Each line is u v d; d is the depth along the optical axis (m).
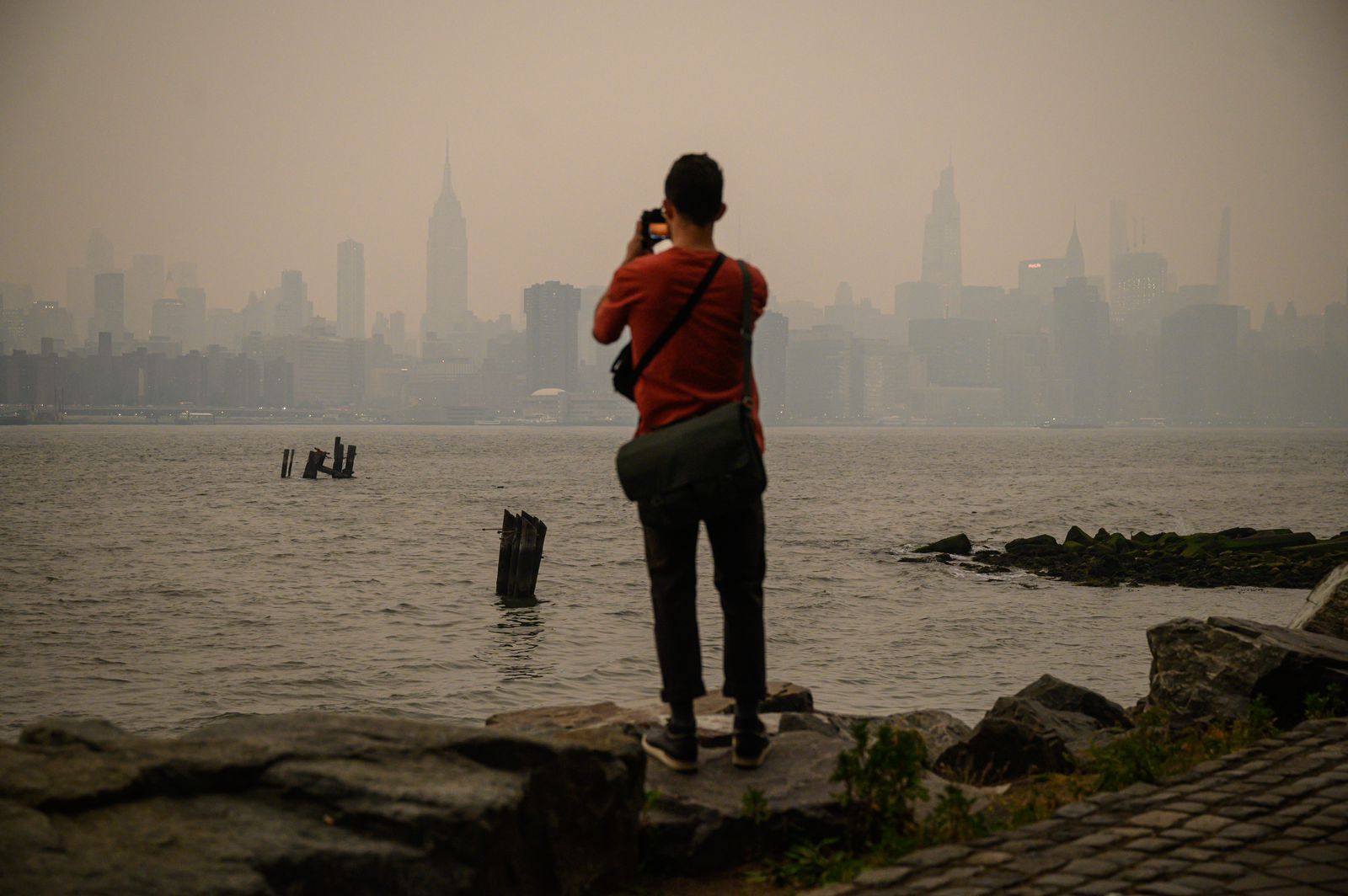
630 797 3.84
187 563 29.52
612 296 3.98
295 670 16.36
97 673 16.05
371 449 152.88
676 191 4.08
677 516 3.84
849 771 4.24
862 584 27.59
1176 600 25.94
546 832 3.47
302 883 2.79
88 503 52.03
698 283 3.92
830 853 4.15
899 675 16.47
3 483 67.06
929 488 72.00
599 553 33.12
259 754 3.24
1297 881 3.55
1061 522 47.91
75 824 2.80
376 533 38.47
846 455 140.25
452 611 22.20
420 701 14.73
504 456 126.31
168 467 91.44
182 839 2.79
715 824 4.01
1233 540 34.59
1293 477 89.44
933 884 3.57
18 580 25.70
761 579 4.30
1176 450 169.62
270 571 27.98
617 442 197.50
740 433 3.78
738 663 4.36
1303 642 8.00
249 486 66.69
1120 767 5.24
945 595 25.92
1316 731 5.71
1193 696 7.98
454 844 3.03
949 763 7.77
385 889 2.90
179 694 14.90
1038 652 18.52
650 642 19.05
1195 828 4.14
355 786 3.12
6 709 14.05
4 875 2.46
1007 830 4.34
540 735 3.83
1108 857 3.81
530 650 18.17
